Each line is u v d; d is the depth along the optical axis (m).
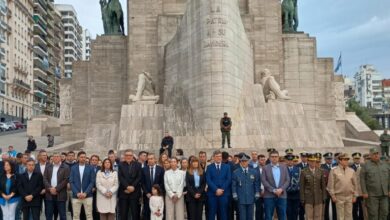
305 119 26.92
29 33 94.25
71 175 12.02
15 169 12.63
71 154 13.95
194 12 25.91
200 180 11.89
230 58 25.00
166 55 29.33
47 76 112.06
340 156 12.10
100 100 33.38
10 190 11.88
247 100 26.62
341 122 36.38
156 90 31.25
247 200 11.76
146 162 13.14
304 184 12.07
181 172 11.90
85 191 11.91
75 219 11.95
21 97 89.44
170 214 11.83
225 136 22.20
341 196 12.02
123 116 26.67
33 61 97.69
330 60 34.56
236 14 26.62
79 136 34.56
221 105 24.47
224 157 12.92
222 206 11.91
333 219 13.38
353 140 31.19
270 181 11.87
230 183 11.97
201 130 24.64
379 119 135.12
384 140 23.08
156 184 11.76
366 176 12.31
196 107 25.23
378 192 12.16
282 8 35.25
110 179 11.81
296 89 34.09
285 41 34.16
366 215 12.82
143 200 12.43
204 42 24.83
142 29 32.38
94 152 23.72
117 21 34.47
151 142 25.67
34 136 48.34
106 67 33.56
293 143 25.67
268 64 32.91
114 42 33.66
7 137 47.28
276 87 28.03
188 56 26.38
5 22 77.44
